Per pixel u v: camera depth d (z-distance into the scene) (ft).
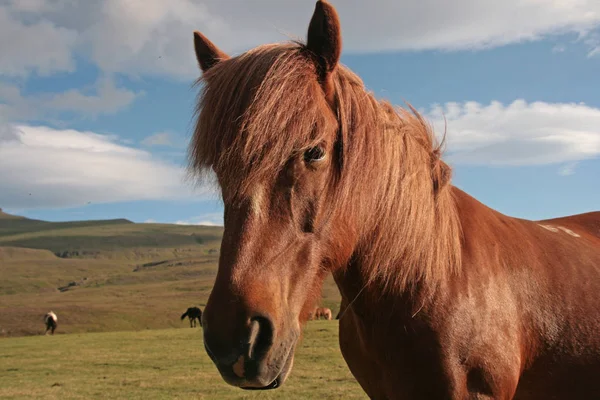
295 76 7.20
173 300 228.84
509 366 8.39
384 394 9.16
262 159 6.80
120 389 36.06
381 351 8.67
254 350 6.48
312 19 7.69
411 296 8.33
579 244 10.27
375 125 8.18
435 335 8.19
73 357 59.11
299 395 29.73
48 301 242.37
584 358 8.92
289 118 6.88
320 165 7.18
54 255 561.84
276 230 6.92
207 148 7.29
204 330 6.61
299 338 7.26
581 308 9.13
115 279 376.27
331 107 7.72
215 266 412.77
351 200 7.67
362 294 8.64
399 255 8.23
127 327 159.43
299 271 7.13
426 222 8.42
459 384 8.09
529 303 8.95
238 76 7.37
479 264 8.75
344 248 7.77
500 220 9.95
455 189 10.05
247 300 6.53
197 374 41.70
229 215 7.02
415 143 8.81
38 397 34.19
